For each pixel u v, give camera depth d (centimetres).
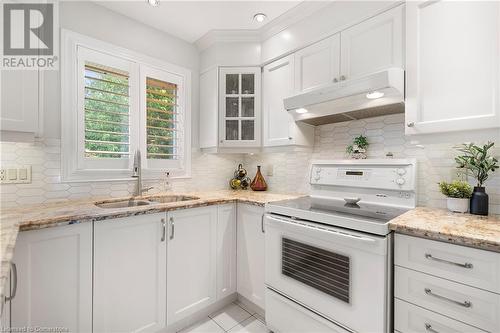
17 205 154
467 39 116
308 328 141
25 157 157
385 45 145
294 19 193
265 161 257
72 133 175
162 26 217
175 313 162
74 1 177
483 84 112
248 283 189
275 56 209
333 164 191
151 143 220
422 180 158
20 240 109
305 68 187
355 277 121
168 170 227
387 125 175
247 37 224
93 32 186
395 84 132
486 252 91
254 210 184
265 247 167
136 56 207
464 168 142
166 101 229
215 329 169
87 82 184
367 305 116
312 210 147
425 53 128
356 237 119
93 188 186
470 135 119
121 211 137
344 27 163
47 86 165
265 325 174
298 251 148
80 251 125
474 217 124
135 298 144
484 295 92
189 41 242
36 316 113
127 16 203
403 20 139
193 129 248
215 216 185
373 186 167
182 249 166
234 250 198
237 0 180
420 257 107
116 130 199
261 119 224
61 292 120
